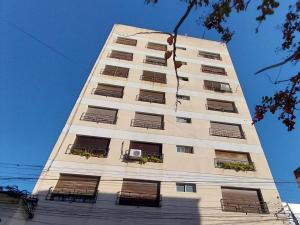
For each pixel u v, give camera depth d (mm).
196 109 19109
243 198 14508
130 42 24578
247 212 13773
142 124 17375
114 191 13633
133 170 14664
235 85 21984
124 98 18719
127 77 20516
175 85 20766
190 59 23969
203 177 15008
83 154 14859
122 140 16016
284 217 13664
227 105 20234
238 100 20578
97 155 15055
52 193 13211
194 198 13922
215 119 18625
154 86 20250
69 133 15766
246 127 18422
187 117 18422
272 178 15469
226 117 18938
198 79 21828
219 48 26344
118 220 12602
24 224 11703
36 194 12898
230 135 17875
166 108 18672
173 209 13320
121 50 23172
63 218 12312
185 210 13367
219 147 16797
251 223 13250
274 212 13883
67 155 14734
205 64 23781
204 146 16688
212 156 16203
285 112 4879
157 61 23016
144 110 18219
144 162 15070
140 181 14414
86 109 17438
